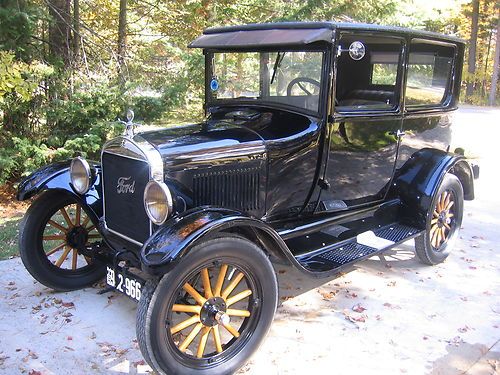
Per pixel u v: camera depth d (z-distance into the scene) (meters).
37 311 3.58
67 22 7.26
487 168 8.60
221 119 3.81
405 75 3.97
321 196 3.77
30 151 6.14
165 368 2.71
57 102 6.43
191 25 9.73
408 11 10.26
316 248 3.79
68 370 2.95
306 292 3.98
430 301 3.88
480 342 3.33
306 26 3.45
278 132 3.50
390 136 4.02
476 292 4.05
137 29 11.15
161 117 7.36
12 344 3.18
